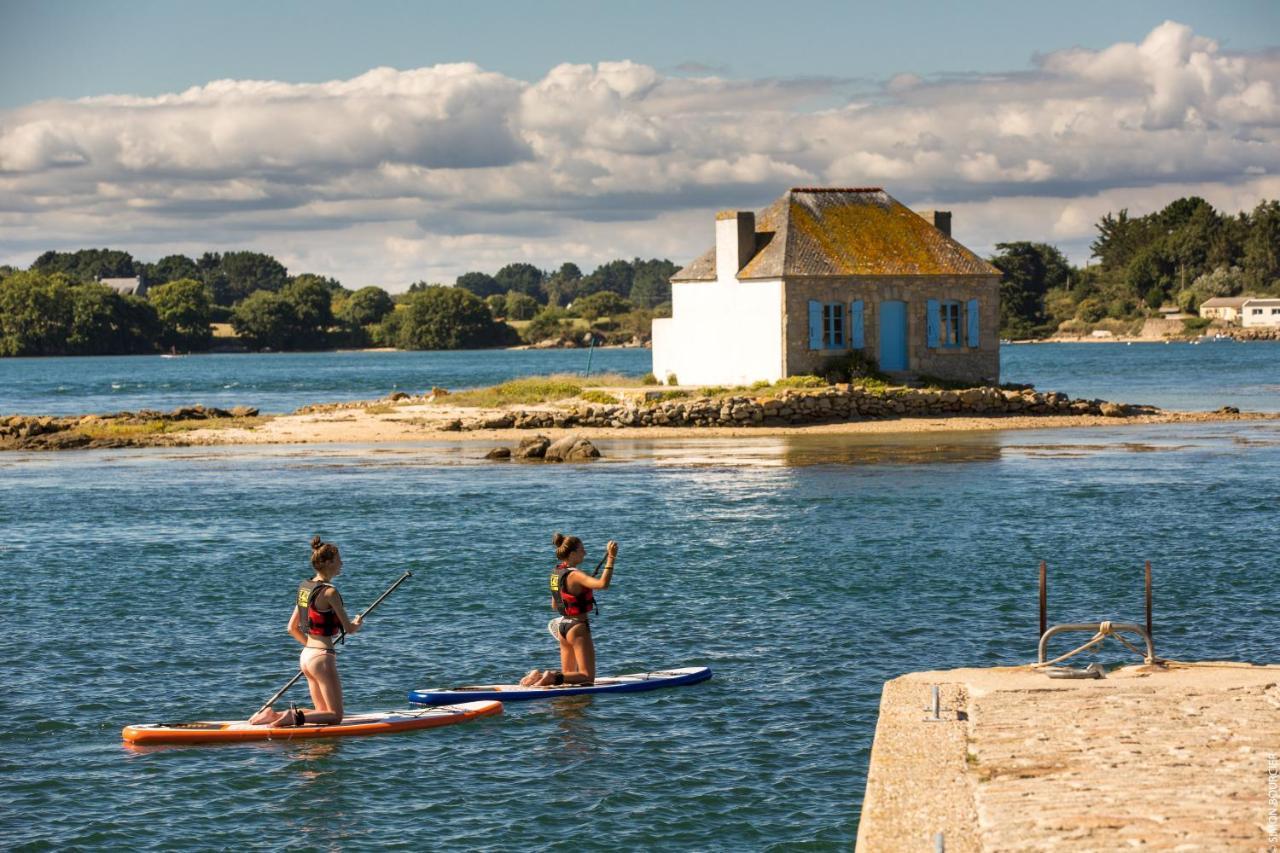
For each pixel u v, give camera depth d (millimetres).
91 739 16156
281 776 14797
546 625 21891
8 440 54594
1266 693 13078
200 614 22953
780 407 54719
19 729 16531
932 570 25734
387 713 16734
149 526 32906
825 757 15055
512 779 14594
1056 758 11242
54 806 13984
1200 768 10883
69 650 20438
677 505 34906
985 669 14812
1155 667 14539
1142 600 22859
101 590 25109
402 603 23672
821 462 43906
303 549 29438
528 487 39094
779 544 28812
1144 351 180750
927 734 12117
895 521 31672
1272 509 32750
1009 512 32844
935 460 44094
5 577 26469
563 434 53812
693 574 25703
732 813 13500
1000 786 10641
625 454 47531
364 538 30688
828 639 20391
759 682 18109
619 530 31078
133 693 18141
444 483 40500
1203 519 31438
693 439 51750
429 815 13617
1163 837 9484
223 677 18953
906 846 9633
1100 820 9820
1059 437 50969
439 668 19359
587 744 15695
